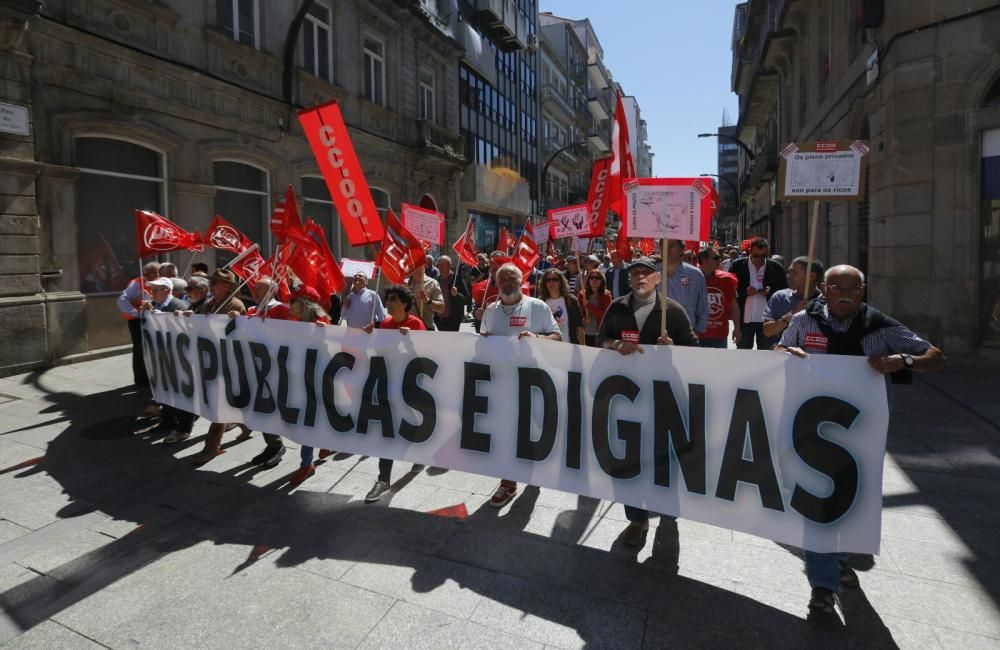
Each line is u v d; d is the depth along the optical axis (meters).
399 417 3.93
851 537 2.68
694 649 2.43
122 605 2.80
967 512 3.51
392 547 3.30
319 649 2.47
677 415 3.09
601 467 3.29
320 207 14.30
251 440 5.27
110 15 8.88
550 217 9.40
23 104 7.71
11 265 7.62
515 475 3.55
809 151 3.73
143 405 6.23
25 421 5.70
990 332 7.52
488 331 3.97
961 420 5.23
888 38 8.23
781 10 16.97
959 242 7.54
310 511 3.79
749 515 2.91
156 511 3.80
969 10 7.29
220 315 4.70
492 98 26.53
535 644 2.48
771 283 6.03
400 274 4.94
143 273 6.61
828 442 2.75
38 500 3.97
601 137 52.25
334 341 4.16
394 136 17.00
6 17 7.30
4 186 7.51
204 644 2.51
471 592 2.85
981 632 2.48
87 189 8.89
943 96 7.56
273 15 12.34
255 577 3.02
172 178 10.05
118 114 9.02
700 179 3.06
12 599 2.87
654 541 3.34
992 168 7.35
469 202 22.78
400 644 2.49
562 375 3.40
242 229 11.89
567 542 3.34
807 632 2.52
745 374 2.93
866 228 10.91
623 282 6.22
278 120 12.33
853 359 2.72
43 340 7.97
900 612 2.63
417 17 17.45
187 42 10.27
